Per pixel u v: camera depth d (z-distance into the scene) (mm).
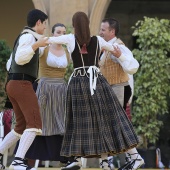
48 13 22953
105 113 11523
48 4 23031
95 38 11922
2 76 21906
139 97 22125
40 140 13859
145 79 22281
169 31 22328
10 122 18922
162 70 22141
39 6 22891
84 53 11711
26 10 29062
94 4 22531
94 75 11633
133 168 12758
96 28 22562
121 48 13062
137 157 12797
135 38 31359
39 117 11781
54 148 13797
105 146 11336
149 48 22328
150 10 31562
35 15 12055
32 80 11930
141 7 31469
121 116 11641
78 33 11688
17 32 29031
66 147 11484
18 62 11375
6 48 22109
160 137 28266
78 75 11664
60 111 13898
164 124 28141
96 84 11586
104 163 11680
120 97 13375
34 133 11648
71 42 11688
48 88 13883
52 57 13758
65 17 22641
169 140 28266
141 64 22172
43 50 13711
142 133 22312
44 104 13820
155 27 21969
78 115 11430
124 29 31406
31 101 11711
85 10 22672
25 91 11688
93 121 11406
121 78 13398
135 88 22312
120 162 22250
